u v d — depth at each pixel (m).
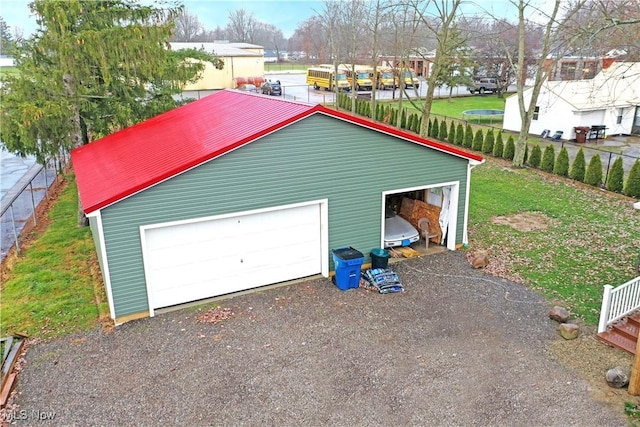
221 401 7.66
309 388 7.94
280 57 109.69
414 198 14.69
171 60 16.56
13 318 10.20
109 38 13.43
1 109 13.05
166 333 9.59
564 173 21.12
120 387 8.02
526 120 22.55
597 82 28.67
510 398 7.67
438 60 25.52
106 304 10.67
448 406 7.50
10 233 15.45
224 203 10.52
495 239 14.37
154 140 13.17
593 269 12.30
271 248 11.45
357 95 46.50
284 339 9.33
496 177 21.39
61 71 13.39
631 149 25.72
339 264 11.23
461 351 8.92
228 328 9.73
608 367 8.43
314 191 11.48
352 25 41.69
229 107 14.91
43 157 14.59
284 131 10.71
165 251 10.27
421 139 12.23
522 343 9.18
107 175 11.16
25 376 8.31
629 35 15.62
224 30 104.94
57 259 13.28
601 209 17.02
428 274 12.12
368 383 8.05
